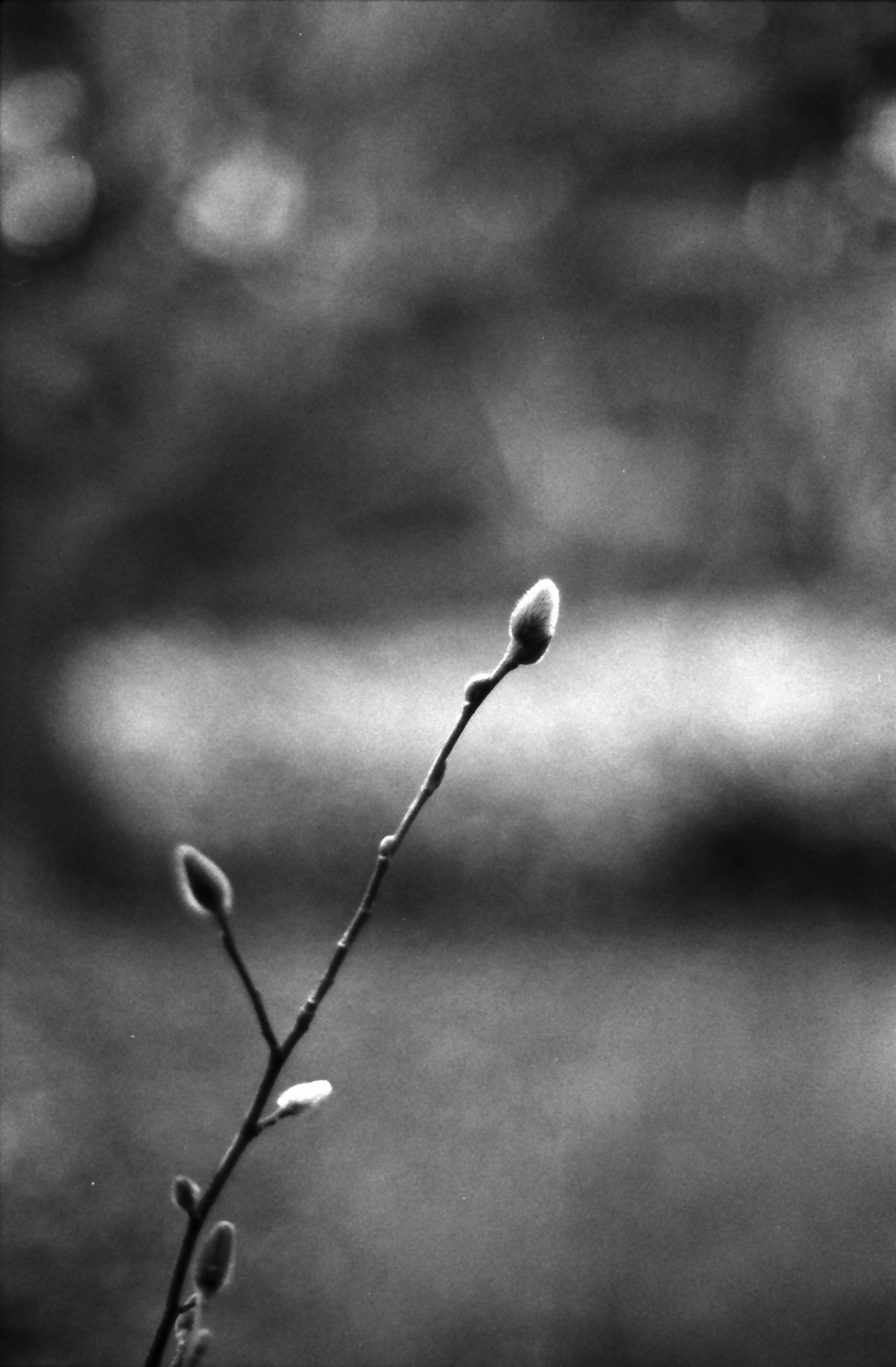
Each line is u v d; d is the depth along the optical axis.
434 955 5.13
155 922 5.37
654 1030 4.19
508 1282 2.72
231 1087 3.68
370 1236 2.91
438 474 8.42
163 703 5.99
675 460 8.52
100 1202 2.79
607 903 5.70
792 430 6.35
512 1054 3.97
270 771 5.93
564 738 5.88
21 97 5.18
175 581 6.28
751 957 4.90
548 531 9.05
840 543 6.12
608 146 5.57
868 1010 4.18
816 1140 3.23
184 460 5.57
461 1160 3.26
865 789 5.48
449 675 7.39
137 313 5.02
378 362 6.79
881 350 5.82
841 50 4.58
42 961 4.32
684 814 5.71
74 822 5.68
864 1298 2.57
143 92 5.33
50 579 5.43
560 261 6.14
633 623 7.81
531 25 5.52
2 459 4.99
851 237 5.68
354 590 8.22
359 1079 3.81
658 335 7.00
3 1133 2.89
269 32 5.60
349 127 5.91
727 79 4.99
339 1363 2.46
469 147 5.88
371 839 5.90
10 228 4.98
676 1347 2.42
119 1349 2.39
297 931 5.45
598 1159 3.22
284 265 6.09
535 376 7.66
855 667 5.79
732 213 5.68
